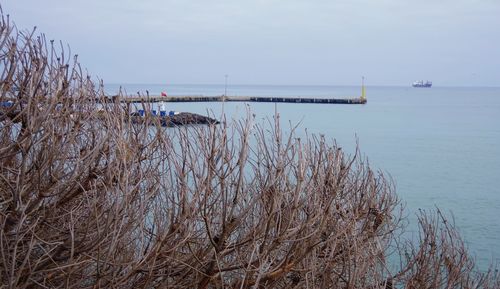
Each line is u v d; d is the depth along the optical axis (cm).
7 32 457
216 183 498
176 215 505
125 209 423
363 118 8925
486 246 1900
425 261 665
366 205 620
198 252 512
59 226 487
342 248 554
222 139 482
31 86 428
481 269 1474
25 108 442
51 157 435
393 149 5056
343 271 545
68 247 441
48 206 462
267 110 8650
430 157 4559
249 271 484
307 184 518
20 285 438
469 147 5297
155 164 496
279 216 496
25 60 462
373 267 589
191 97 9856
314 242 509
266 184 489
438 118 9462
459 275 670
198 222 518
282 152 499
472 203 2748
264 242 478
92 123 474
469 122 8594
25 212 435
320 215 516
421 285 648
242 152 477
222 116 487
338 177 555
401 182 3381
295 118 7638
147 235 511
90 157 463
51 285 460
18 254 446
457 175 3662
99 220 452
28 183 459
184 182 468
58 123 451
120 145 445
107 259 419
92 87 484
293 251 511
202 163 480
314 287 518
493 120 9062
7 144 466
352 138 5841
